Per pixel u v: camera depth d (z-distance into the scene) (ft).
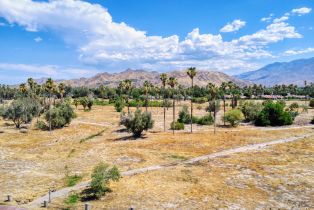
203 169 206.90
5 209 139.44
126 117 339.57
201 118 428.97
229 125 407.64
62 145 309.22
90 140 331.36
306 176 188.03
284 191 164.66
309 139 295.69
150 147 280.72
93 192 165.37
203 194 160.76
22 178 198.70
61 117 415.23
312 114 486.79
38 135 367.25
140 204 148.15
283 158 230.89
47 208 143.95
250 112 435.94
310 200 152.15
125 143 302.25
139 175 196.54
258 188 169.48
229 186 172.96
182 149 269.64
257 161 223.51
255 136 319.27
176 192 164.35
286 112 396.37
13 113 407.64
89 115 534.78
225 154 248.11
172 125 382.63
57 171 214.69
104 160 240.32
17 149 294.25
